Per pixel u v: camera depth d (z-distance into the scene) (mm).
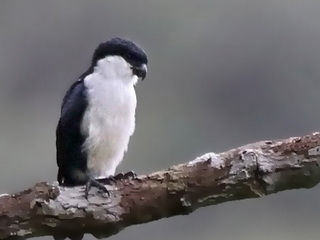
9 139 16109
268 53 17531
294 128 16422
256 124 16547
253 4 17859
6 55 17891
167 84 17406
